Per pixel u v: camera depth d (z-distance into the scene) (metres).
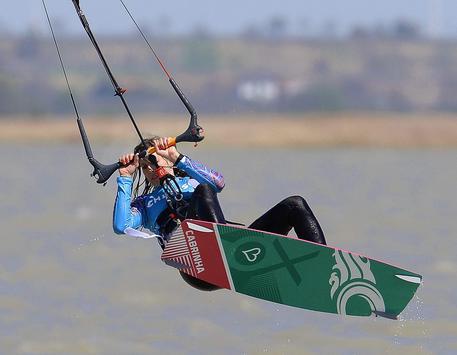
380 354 46.94
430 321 52.16
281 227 38.03
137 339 49.78
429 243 78.50
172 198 39.16
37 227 90.31
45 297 57.97
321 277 36.38
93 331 51.09
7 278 63.03
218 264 37.22
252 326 52.09
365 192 139.62
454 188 150.00
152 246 76.69
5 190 141.75
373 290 36.00
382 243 78.44
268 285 36.97
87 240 80.06
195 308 55.72
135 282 62.12
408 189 146.75
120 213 38.84
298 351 47.59
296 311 55.00
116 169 39.69
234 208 111.62
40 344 48.66
